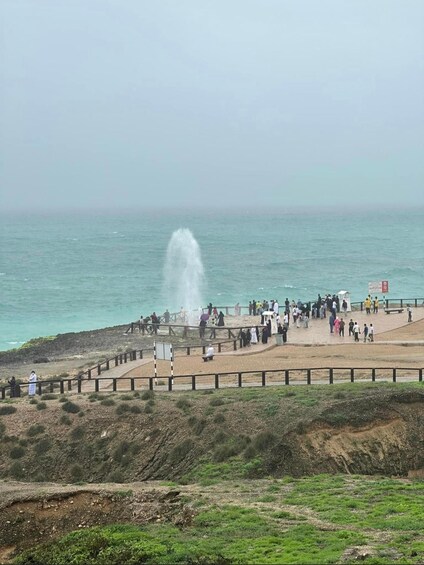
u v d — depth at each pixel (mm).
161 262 179375
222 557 21328
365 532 23969
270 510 26797
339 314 79750
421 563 20594
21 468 37844
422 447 35438
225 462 34875
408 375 48000
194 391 44312
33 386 49969
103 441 38781
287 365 53312
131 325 79562
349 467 34344
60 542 24562
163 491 29000
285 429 35719
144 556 22219
